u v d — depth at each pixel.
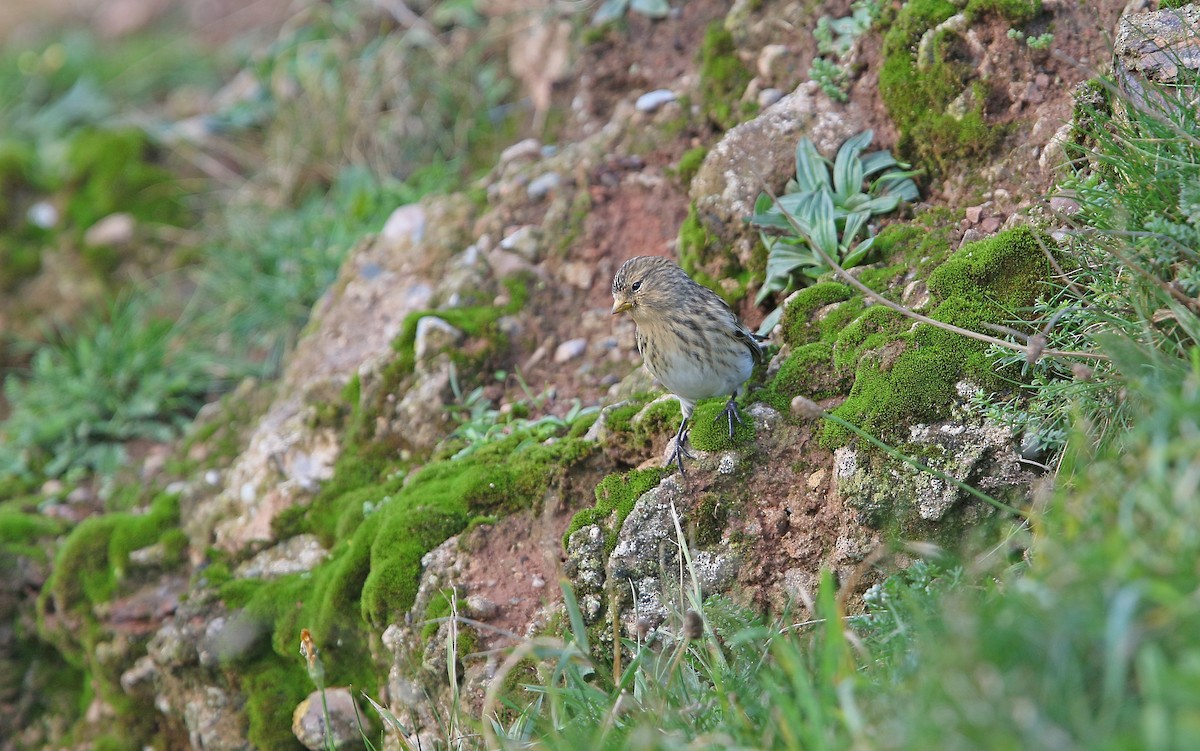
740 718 6.30
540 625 8.91
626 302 8.88
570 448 9.62
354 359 11.95
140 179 17.00
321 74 16.27
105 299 15.95
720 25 12.30
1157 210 7.93
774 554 8.65
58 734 12.26
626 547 8.77
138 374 14.39
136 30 22.06
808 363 9.09
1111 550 5.09
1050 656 4.88
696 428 9.02
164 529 11.78
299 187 15.84
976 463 8.17
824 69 10.90
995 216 9.62
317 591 10.27
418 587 9.45
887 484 8.30
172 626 10.86
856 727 5.33
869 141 10.48
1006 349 8.34
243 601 10.60
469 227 12.45
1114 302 7.93
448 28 15.55
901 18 10.42
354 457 11.20
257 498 11.27
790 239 10.18
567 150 12.58
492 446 10.21
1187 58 8.80
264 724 10.17
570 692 7.57
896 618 6.61
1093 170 9.00
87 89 19.78
